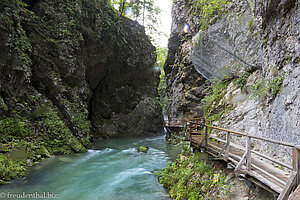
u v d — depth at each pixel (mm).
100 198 5746
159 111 22438
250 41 8039
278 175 3721
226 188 4586
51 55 12352
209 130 8953
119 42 18828
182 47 18797
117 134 19078
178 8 20562
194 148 7492
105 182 6996
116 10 20312
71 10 13633
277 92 5121
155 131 21250
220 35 10250
